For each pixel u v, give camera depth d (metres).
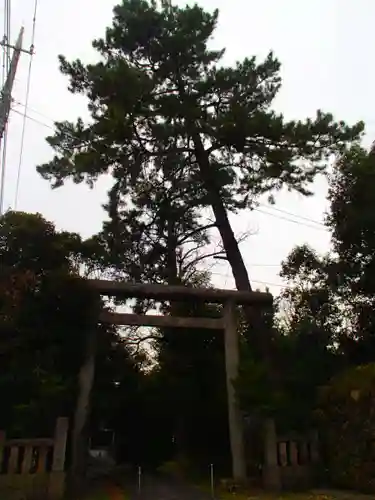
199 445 17.62
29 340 12.34
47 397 12.13
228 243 17.67
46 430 11.96
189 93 17.73
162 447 18.89
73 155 17.38
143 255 18.50
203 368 17.44
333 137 17.47
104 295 14.44
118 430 18.55
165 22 18.06
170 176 18.22
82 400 13.05
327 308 18.67
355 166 17.22
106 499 11.91
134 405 17.58
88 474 16.52
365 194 17.05
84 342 13.36
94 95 17.58
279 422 13.56
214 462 16.70
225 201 18.39
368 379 13.48
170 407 17.53
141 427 18.39
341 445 13.29
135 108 16.77
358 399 13.28
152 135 17.25
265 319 17.27
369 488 12.22
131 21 17.97
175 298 15.14
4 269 12.47
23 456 11.03
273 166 17.09
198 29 18.05
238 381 14.23
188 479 15.16
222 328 15.18
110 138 16.55
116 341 15.86
